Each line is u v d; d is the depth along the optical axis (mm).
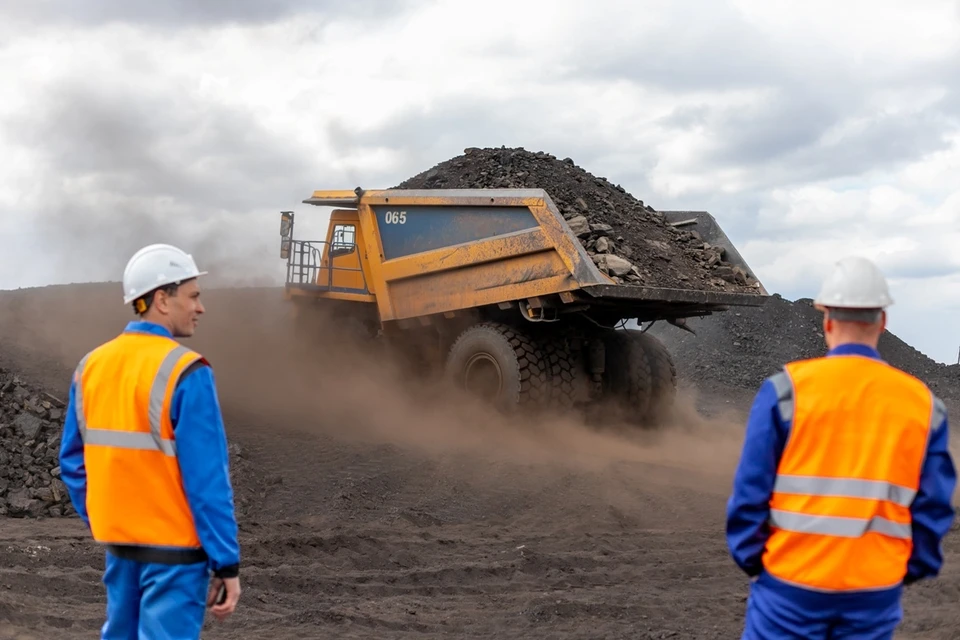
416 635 5277
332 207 13867
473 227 11727
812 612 2895
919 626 5508
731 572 6809
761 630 2986
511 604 5992
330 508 8383
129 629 3336
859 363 2941
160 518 3248
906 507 2896
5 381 9867
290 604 5844
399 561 6973
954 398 17484
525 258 11141
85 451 3354
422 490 9062
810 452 2896
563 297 10750
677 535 8000
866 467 2861
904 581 2998
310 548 7133
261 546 7008
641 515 8656
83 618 5203
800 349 19281
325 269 13953
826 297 3014
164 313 3406
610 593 6223
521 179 12500
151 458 3248
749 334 19875
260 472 9180
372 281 13203
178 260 3436
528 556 6980
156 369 3244
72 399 3430
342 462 9586
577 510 8648
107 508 3268
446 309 12141
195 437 3201
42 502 8375
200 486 3191
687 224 13359
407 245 12602
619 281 10641
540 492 9062
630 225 12375
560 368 11562
